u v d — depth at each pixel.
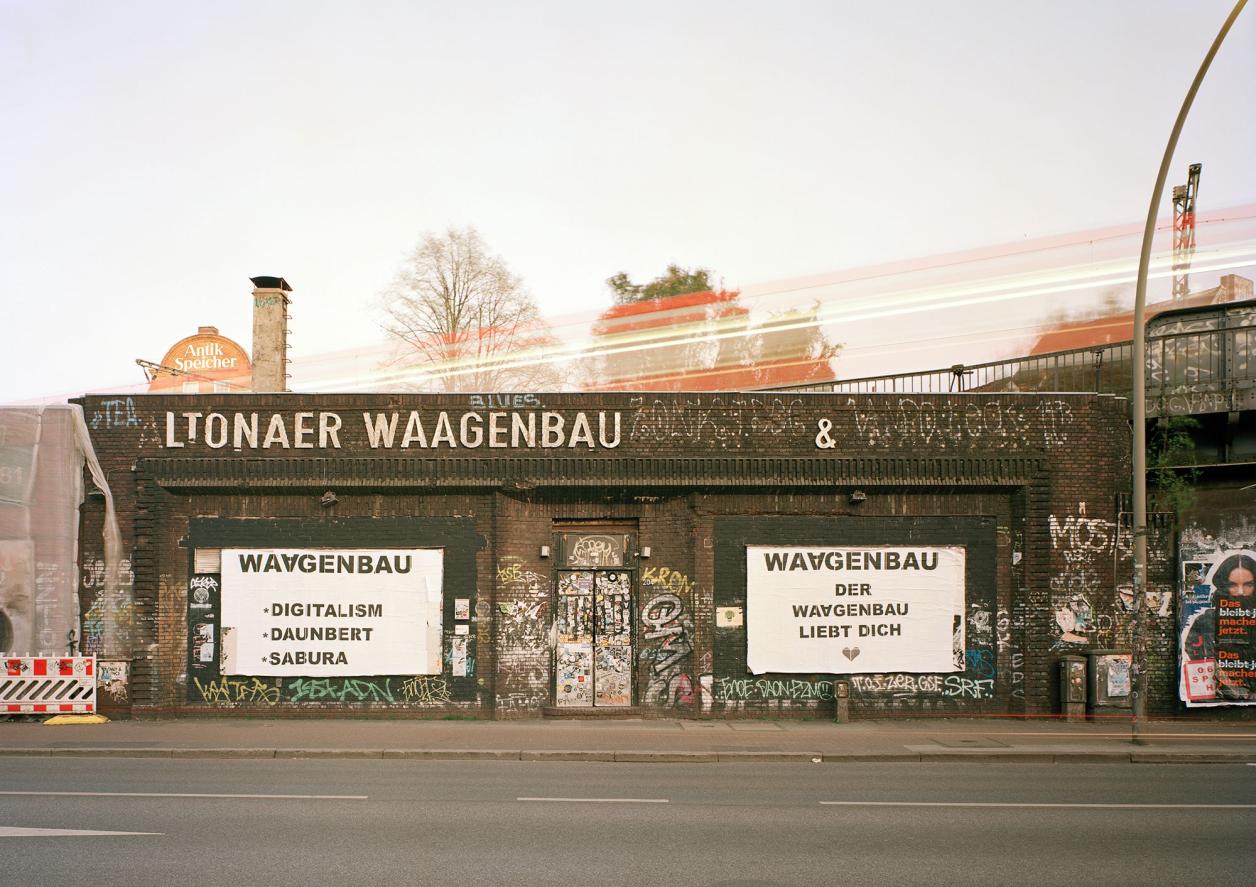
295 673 19.03
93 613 19.00
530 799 11.90
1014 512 19.64
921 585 19.47
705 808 11.45
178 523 19.20
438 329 41.38
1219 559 19.70
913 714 19.27
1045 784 13.36
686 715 19.03
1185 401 20.17
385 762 14.94
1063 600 19.44
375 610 19.09
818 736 17.05
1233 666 19.58
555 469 19.08
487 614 19.09
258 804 11.45
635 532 19.44
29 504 18.98
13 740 16.16
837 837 10.07
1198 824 10.83
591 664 19.22
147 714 18.64
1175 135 16.83
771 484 19.19
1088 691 19.08
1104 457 19.72
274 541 19.20
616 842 9.76
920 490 19.45
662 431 19.31
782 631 19.23
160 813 10.93
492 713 18.89
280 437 19.17
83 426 19.12
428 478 19.08
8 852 9.24
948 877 8.66
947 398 19.59
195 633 19.09
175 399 19.27
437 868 8.77
